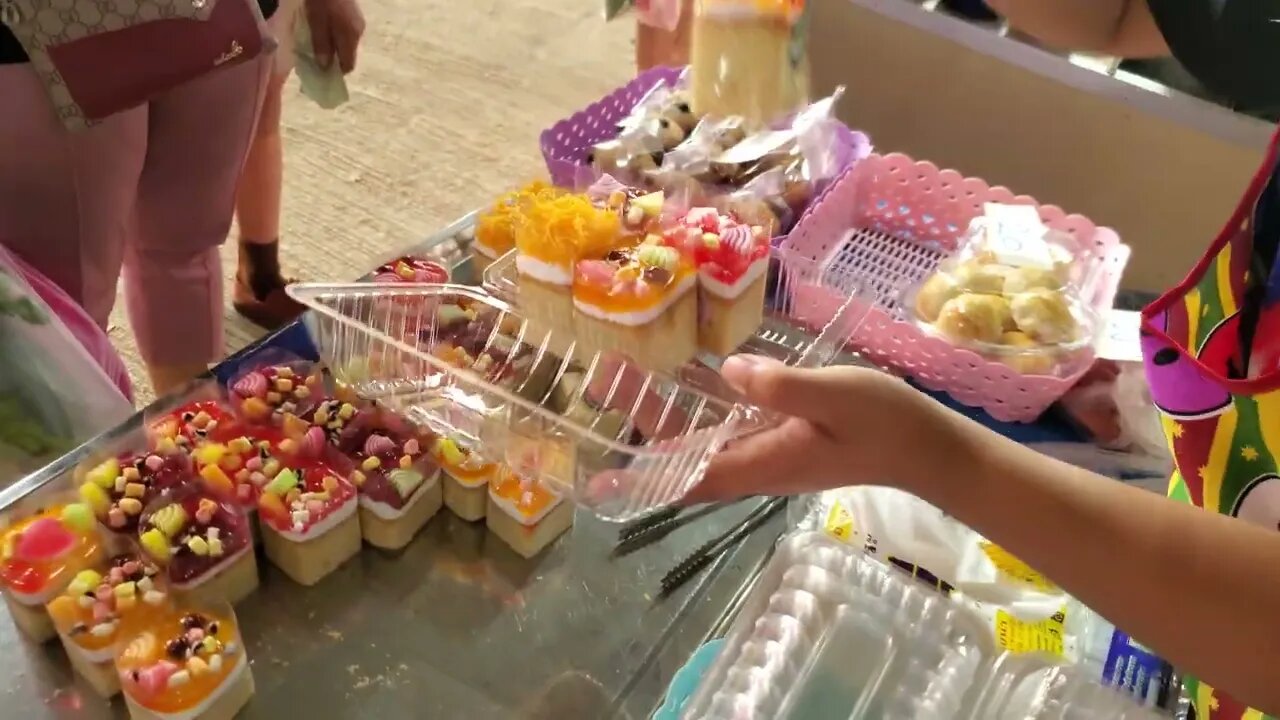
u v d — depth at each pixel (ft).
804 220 3.98
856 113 5.48
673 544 3.11
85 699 2.68
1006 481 2.05
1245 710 2.38
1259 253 2.38
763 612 2.73
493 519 3.08
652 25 5.01
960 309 3.52
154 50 3.90
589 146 4.46
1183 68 4.62
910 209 4.34
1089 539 1.96
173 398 3.24
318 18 5.83
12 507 2.88
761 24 3.86
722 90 4.06
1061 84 4.77
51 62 3.69
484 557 3.07
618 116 4.57
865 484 2.28
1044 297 3.55
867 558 2.83
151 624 2.67
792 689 2.54
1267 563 1.82
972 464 2.08
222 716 2.60
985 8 5.12
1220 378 2.28
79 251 4.35
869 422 2.14
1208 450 2.46
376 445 3.10
